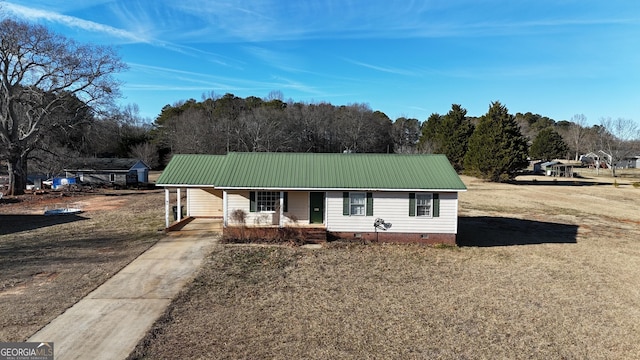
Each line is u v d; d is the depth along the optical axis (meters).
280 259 16.20
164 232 20.52
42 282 12.80
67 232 20.55
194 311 10.86
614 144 71.56
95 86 37.97
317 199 20.11
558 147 90.44
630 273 15.55
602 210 31.52
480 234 22.36
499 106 53.22
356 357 8.68
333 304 11.66
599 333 10.19
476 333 10.01
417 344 9.35
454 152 66.94
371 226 19.38
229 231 18.86
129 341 9.02
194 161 22.94
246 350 8.84
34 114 38.72
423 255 17.45
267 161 21.34
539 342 9.60
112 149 67.50
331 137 77.56
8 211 27.70
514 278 14.59
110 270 14.13
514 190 44.31
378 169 20.56
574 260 17.33
